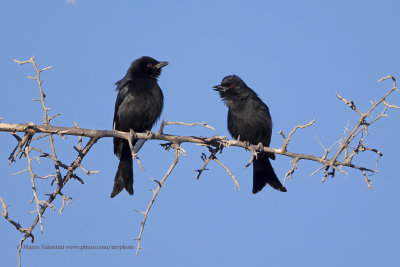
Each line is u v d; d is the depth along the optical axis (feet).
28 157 30.30
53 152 33.60
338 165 35.35
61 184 32.48
